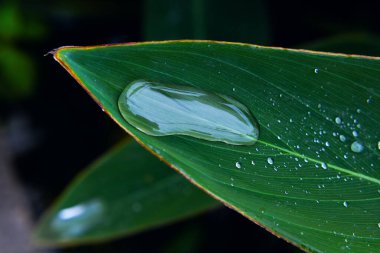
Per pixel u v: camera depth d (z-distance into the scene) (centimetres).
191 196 34
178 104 25
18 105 64
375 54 35
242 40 36
